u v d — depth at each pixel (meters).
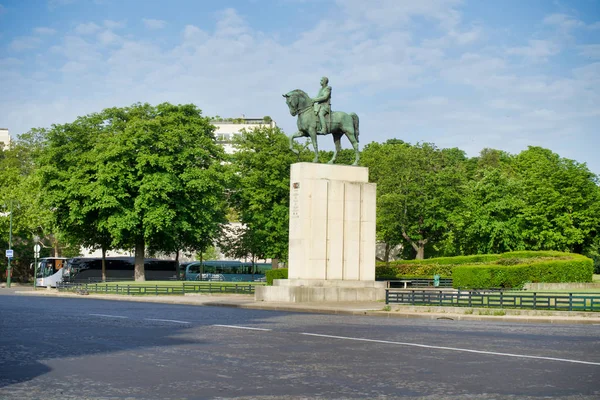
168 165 61.09
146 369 14.11
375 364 14.96
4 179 91.25
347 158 90.19
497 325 26.16
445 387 12.22
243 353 16.67
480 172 88.12
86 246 71.81
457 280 49.62
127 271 88.44
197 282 62.88
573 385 12.53
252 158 71.88
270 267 96.31
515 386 12.38
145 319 27.55
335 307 34.72
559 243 75.69
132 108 66.44
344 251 39.94
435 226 74.31
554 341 19.94
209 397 11.14
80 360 15.42
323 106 40.34
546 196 75.88
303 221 39.16
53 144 64.44
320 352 16.92
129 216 60.00
